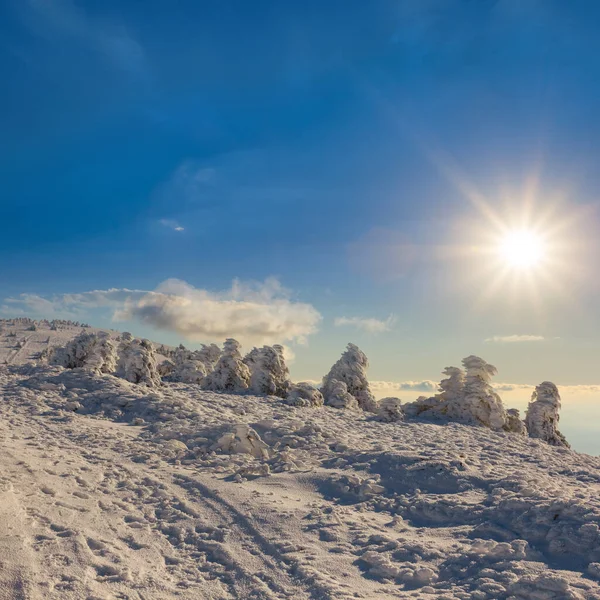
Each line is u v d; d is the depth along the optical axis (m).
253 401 26.73
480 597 6.39
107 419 21.00
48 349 69.19
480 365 26.06
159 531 9.09
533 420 26.19
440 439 19.17
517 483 10.41
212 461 14.23
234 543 8.53
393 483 11.67
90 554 7.43
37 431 17.61
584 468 14.30
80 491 10.59
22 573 6.30
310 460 14.47
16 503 8.86
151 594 6.60
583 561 7.09
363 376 33.41
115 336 81.88
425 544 8.20
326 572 7.44
